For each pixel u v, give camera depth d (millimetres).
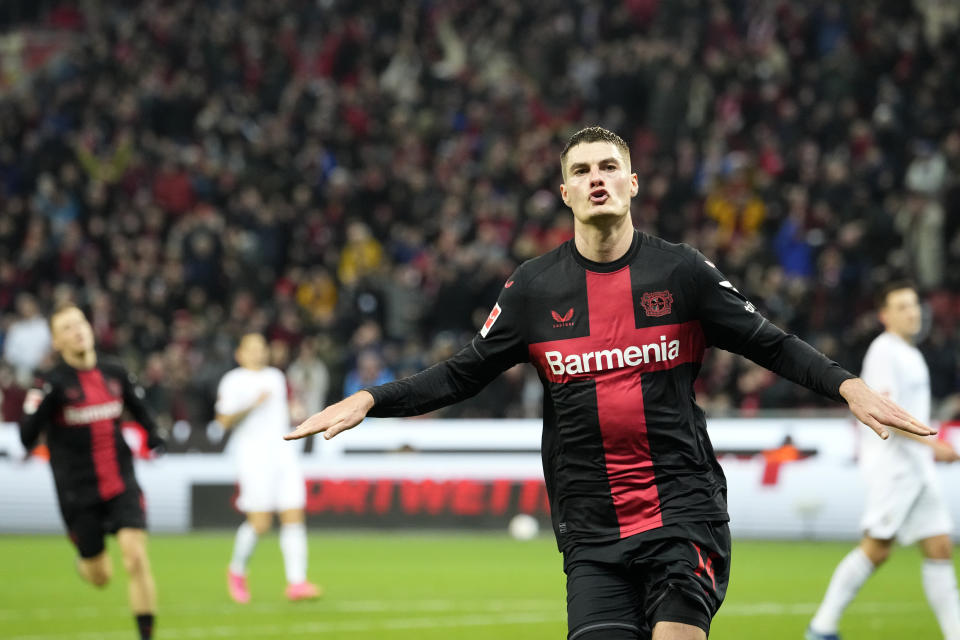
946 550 23922
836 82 68500
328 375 60125
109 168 80000
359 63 86812
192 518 55219
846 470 47938
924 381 24750
